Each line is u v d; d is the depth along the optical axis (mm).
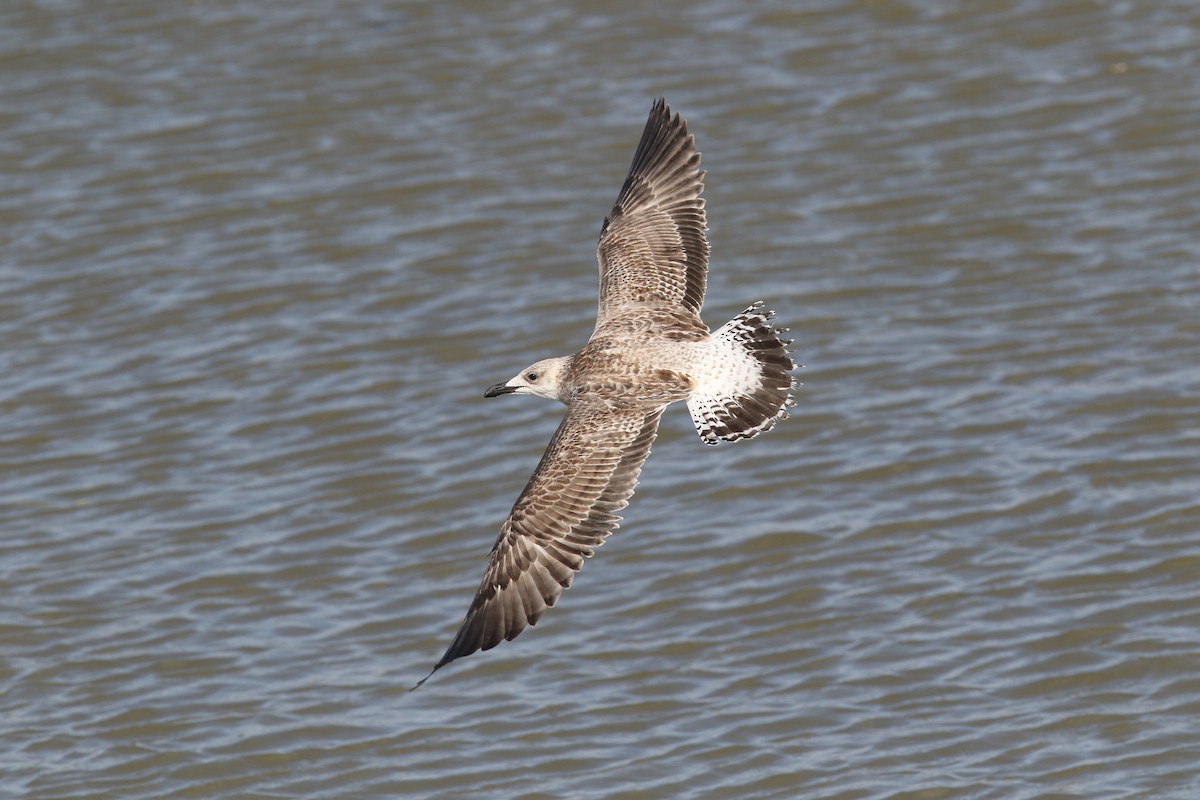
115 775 14805
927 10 26969
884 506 17719
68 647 16469
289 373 20750
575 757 14523
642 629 16188
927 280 21562
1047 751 14180
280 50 27031
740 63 25953
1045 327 20453
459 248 22750
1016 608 16000
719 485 18312
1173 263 21359
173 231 23531
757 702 15070
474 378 20406
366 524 18078
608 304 11047
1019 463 18172
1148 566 16406
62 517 18562
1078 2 26797
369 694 15570
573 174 23891
